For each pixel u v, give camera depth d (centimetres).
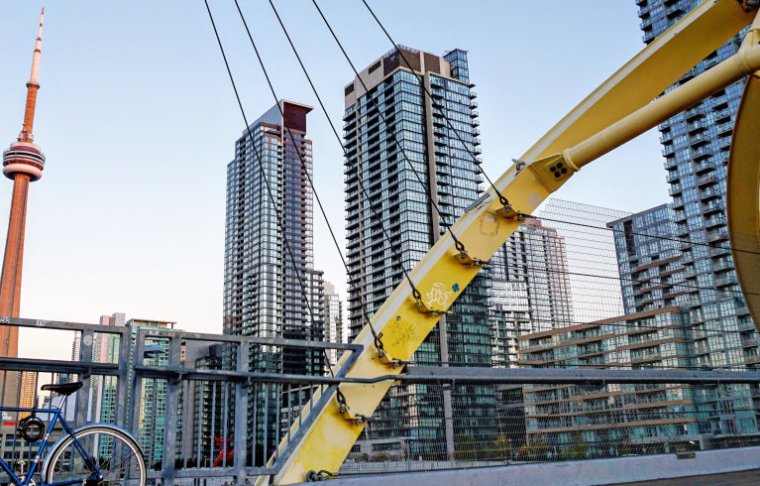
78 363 685
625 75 1166
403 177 18238
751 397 1409
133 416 707
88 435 602
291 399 844
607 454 1123
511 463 999
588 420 1127
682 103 957
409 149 18462
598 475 1055
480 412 1008
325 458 870
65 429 607
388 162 19050
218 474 744
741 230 1755
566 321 1365
